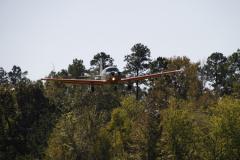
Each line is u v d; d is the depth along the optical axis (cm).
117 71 17862
